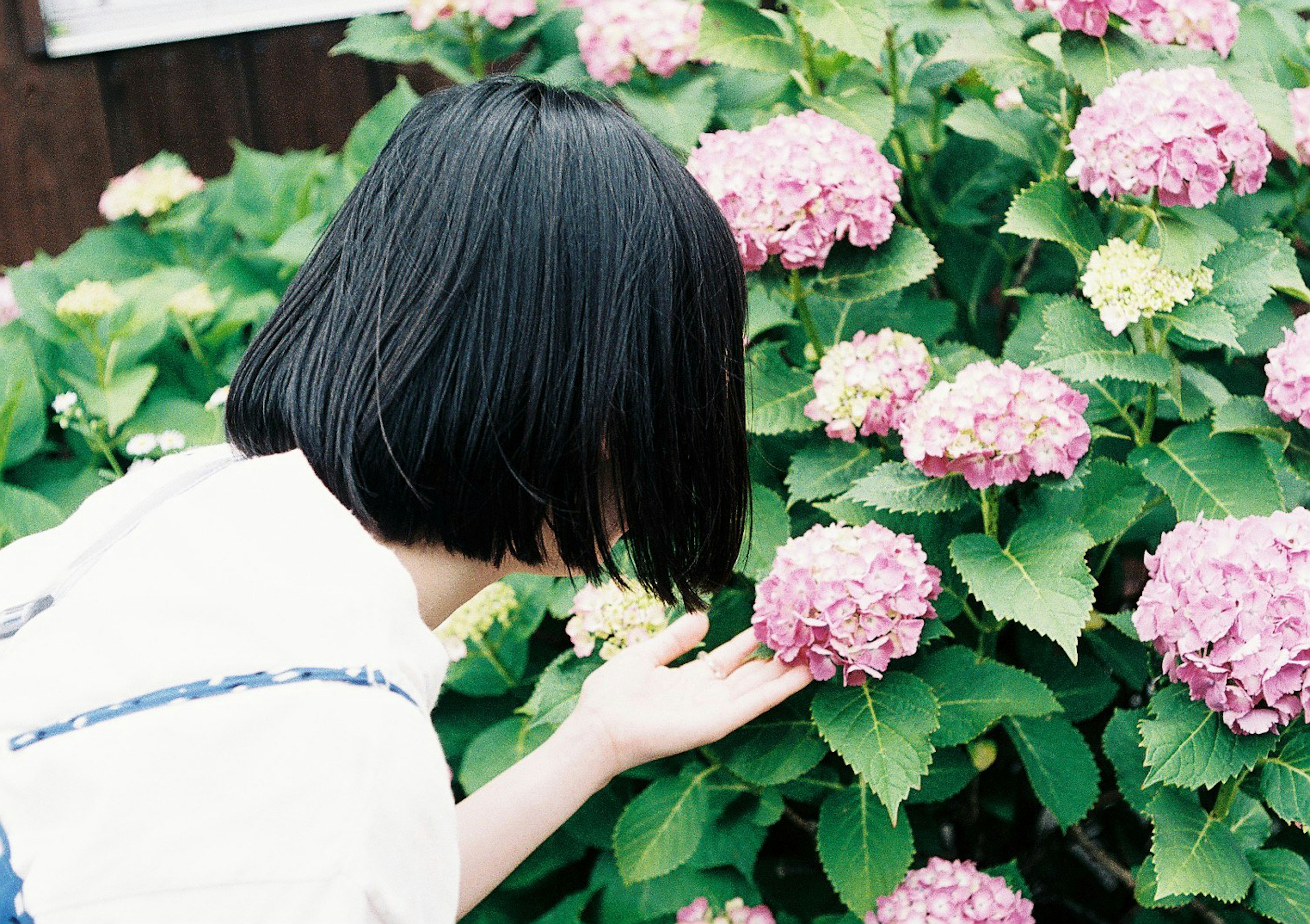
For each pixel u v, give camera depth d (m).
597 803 1.82
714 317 0.89
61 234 3.68
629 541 0.94
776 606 1.25
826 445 1.62
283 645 0.69
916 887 1.44
